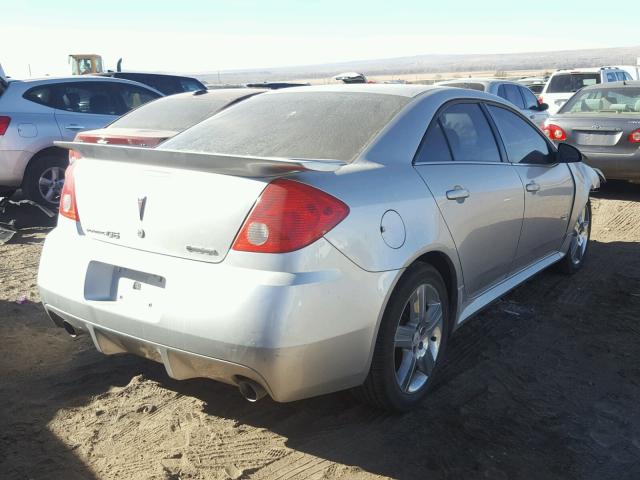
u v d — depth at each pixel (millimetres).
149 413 3184
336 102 3697
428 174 3312
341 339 2719
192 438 2984
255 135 3529
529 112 12945
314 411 3250
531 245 4527
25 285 5121
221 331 2576
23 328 4172
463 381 3617
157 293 2777
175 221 2770
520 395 3473
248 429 3076
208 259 2689
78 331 3318
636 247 6629
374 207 2875
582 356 3986
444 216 3305
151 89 9141
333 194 2729
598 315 4680
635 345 4164
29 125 7605
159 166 2877
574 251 5523
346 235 2719
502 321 4531
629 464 2877
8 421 3062
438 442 3004
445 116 3697
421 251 3080
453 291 3543
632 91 9344
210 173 2732
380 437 3033
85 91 8312
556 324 4496
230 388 3459
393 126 3342
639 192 9664
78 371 3605
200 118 6652
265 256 2576
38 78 7996
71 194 3229
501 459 2885
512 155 4277
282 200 2592
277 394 2633
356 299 2748
